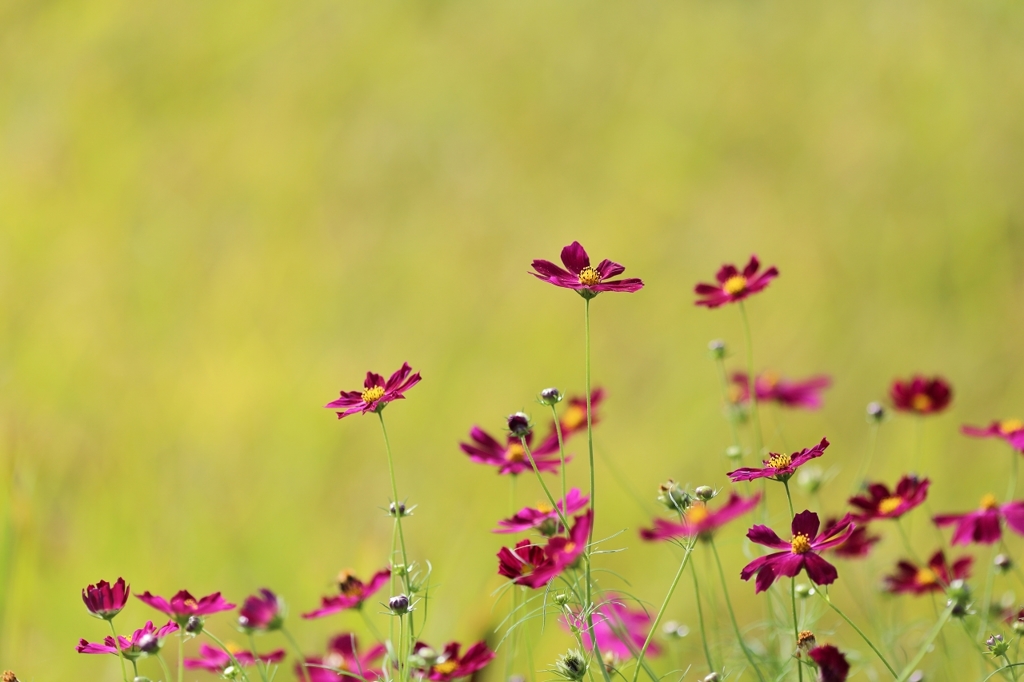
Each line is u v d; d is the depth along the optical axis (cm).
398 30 671
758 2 658
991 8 617
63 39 617
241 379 433
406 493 389
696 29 654
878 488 317
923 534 363
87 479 366
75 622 343
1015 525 317
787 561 300
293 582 362
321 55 645
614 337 488
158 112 593
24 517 340
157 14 639
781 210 546
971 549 358
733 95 608
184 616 306
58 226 504
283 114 609
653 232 551
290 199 555
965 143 547
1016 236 499
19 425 364
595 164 586
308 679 311
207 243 523
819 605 325
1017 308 469
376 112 614
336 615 347
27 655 338
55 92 584
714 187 570
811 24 641
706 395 448
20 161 539
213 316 479
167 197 540
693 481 408
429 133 604
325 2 667
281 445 401
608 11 664
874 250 512
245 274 506
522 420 303
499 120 612
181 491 370
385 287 511
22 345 428
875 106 589
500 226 555
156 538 362
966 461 396
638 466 418
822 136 576
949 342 462
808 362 475
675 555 354
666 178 573
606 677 299
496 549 354
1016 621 311
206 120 595
